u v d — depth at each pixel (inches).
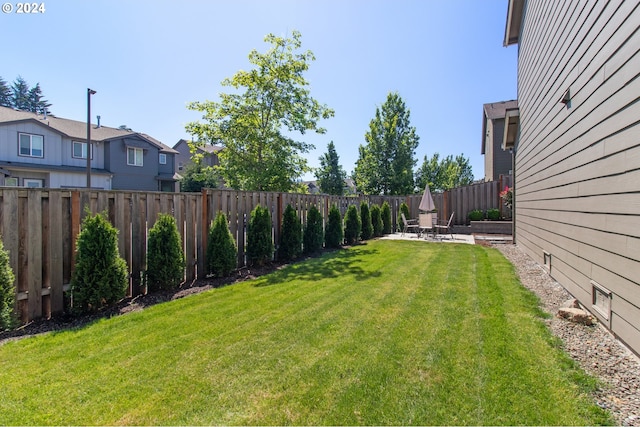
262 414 67.4
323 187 1095.6
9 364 88.7
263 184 425.1
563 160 155.8
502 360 87.8
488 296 147.3
